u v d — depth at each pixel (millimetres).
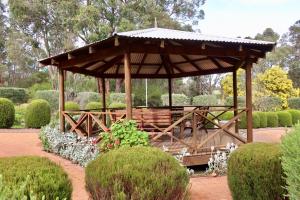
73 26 27422
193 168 7336
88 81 24984
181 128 8672
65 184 3004
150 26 27250
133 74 12133
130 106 7117
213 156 7227
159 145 7844
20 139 10914
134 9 28016
